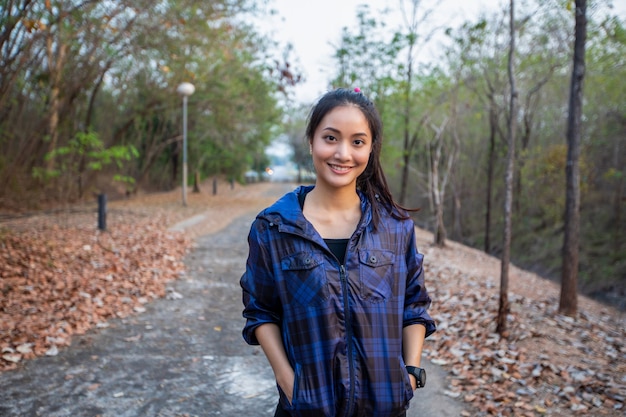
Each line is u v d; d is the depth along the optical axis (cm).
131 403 346
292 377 141
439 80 1365
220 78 1794
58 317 496
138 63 1623
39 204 1347
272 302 148
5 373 380
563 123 1981
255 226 148
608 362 470
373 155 155
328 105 147
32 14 861
